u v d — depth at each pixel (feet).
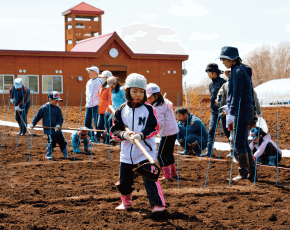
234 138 18.34
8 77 93.56
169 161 19.25
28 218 12.64
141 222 12.32
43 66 96.32
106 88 32.35
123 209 13.73
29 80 95.25
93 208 13.82
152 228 11.76
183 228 11.76
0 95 92.89
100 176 19.25
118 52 103.35
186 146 26.94
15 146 30.04
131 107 13.32
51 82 97.25
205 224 12.12
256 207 13.87
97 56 99.86
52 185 17.33
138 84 12.88
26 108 38.42
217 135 39.52
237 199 15.01
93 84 33.40
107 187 16.93
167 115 18.94
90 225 12.03
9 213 13.12
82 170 20.89
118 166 22.15
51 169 21.03
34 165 22.18
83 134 26.84
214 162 23.80
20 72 94.27
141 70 105.29
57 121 24.91
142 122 13.16
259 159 23.26
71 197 15.31
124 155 13.33
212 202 14.51
